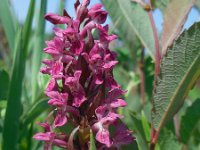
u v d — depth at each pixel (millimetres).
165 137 276
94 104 217
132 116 260
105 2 317
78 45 218
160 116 247
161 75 237
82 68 220
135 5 279
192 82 238
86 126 216
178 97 241
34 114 311
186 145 287
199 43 227
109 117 214
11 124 293
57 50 220
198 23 225
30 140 326
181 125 286
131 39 350
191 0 255
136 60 377
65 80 216
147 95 410
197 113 282
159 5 293
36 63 358
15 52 297
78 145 222
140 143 260
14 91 294
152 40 279
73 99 218
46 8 354
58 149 310
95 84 221
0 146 321
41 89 304
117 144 223
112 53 223
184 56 232
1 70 338
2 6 360
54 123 218
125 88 416
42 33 361
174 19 258
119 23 333
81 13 226
